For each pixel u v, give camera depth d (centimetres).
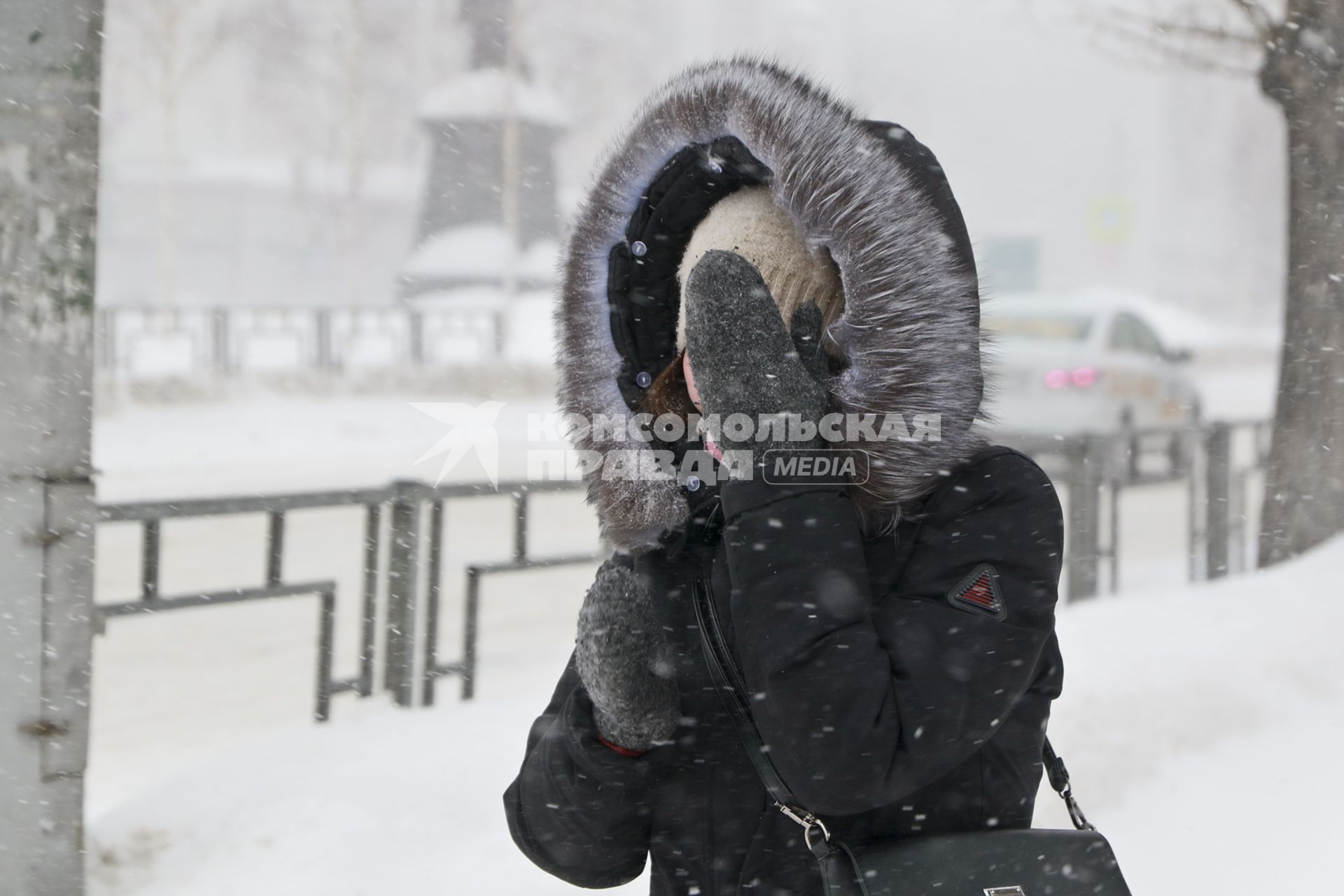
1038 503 154
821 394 149
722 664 159
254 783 360
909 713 143
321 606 445
